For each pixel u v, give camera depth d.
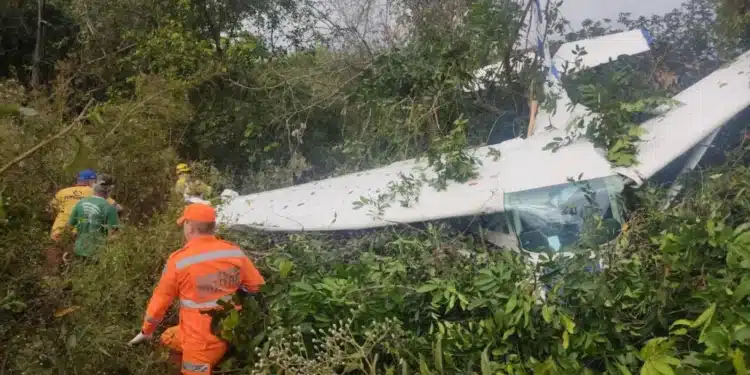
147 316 3.48
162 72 8.98
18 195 3.76
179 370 3.74
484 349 3.14
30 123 4.63
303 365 3.13
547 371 2.71
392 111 6.72
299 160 8.15
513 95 6.28
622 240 3.64
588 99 5.05
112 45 9.87
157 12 9.81
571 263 3.32
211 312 3.32
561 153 4.87
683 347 2.91
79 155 2.89
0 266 3.31
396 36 8.96
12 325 3.17
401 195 5.00
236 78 9.89
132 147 6.20
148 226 5.06
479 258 3.99
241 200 6.09
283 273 3.69
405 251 4.25
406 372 2.95
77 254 4.50
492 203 4.48
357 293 3.50
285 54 10.64
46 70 10.34
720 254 3.03
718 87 5.27
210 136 9.15
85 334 3.32
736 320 2.47
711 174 4.27
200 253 3.51
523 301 3.15
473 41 6.43
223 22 10.21
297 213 5.29
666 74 6.61
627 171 4.40
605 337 3.03
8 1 10.25
